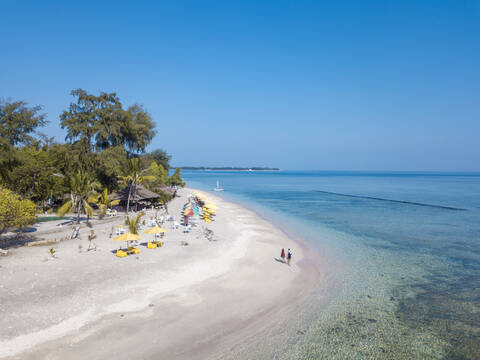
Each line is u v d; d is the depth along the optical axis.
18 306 13.08
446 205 63.62
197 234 29.56
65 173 39.97
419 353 11.41
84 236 25.94
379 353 11.34
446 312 14.78
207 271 19.02
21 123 29.30
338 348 11.57
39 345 10.61
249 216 45.62
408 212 52.19
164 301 14.56
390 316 14.27
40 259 19.14
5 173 23.39
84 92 43.31
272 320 13.52
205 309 14.08
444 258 24.05
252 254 23.55
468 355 11.34
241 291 16.39
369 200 74.38
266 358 10.79
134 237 20.95
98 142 45.69
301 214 49.03
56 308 13.16
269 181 190.75
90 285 15.72
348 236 32.16
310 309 14.77
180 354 10.70
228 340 11.77
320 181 195.88
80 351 10.45
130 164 42.38
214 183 163.62
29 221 21.98
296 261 22.58
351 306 15.23
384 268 21.44
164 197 51.88
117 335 11.52
